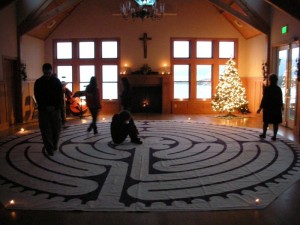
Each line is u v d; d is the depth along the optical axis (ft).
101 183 14.51
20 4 33.27
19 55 33.60
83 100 39.14
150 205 12.05
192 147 21.52
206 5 41.70
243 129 28.86
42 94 18.63
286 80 31.04
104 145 22.18
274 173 15.87
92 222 10.75
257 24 34.55
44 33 39.91
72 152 20.21
